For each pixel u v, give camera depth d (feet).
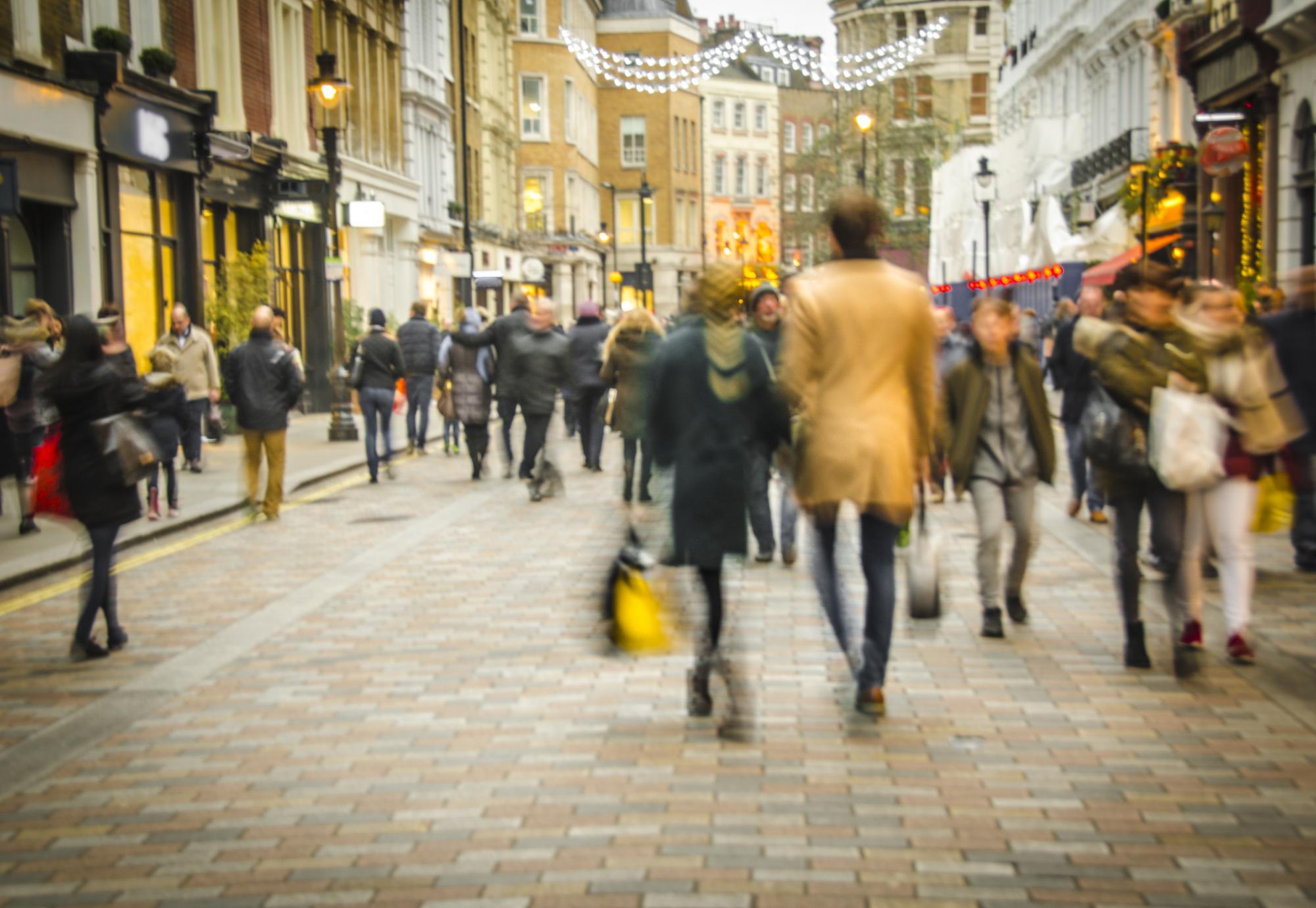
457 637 30.35
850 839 18.10
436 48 165.37
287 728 23.56
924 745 21.97
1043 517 48.21
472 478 63.93
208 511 50.19
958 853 17.58
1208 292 27.07
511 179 225.56
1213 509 26.99
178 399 48.91
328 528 47.73
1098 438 26.11
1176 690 25.03
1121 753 21.52
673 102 335.88
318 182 87.81
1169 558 25.91
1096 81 153.99
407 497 56.95
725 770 20.86
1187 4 112.78
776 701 24.66
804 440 22.97
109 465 28.81
